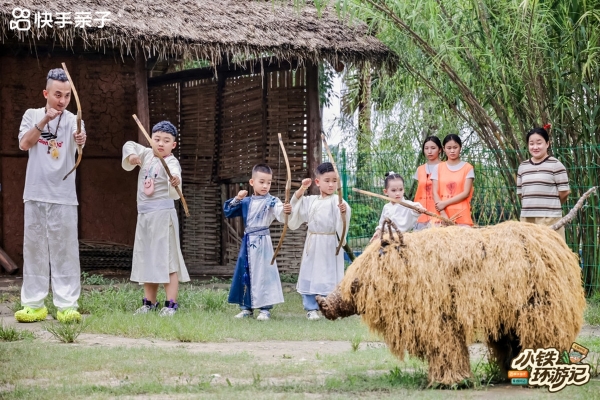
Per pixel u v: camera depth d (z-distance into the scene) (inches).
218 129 608.7
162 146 383.9
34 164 355.3
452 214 415.5
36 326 341.4
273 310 418.9
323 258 387.9
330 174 392.2
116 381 224.4
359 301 214.1
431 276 209.2
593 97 442.0
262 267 380.8
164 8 495.8
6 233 573.3
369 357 266.1
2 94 572.4
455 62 470.9
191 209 618.5
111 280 515.2
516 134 492.7
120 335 317.4
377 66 511.8
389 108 562.9
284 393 206.1
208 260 613.6
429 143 429.4
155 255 376.8
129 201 600.1
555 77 441.1
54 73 354.0
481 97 478.0
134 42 461.4
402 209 373.7
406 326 209.9
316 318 381.7
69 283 359.6
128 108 601.0
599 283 450.0
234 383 223.5
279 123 568.4
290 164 561.9
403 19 461.7
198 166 618.5
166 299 384.2
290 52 491.5
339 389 213.2
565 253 217.8
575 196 454.3
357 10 483.5
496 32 433.7
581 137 452.1
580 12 419.5
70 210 359.6
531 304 210.8
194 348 288.4
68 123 359.6
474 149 495.5
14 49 572.1
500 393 207.2
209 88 611.8
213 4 522.6
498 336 219.9
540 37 426.6
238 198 390.0
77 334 309.0
